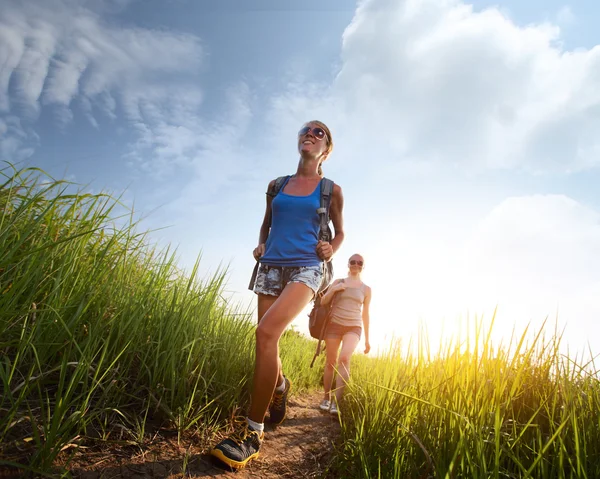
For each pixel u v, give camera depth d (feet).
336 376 14.99
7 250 7.14
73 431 6.57
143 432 7.29
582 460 5.43
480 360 7.45
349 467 7.98
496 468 5.04
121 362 7.96
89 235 8.34
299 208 9.77
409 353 9.23
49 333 6.88
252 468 8.07
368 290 16.55
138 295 9.43
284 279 9.36
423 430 6.86
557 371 7.29
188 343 9.16
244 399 10.94
